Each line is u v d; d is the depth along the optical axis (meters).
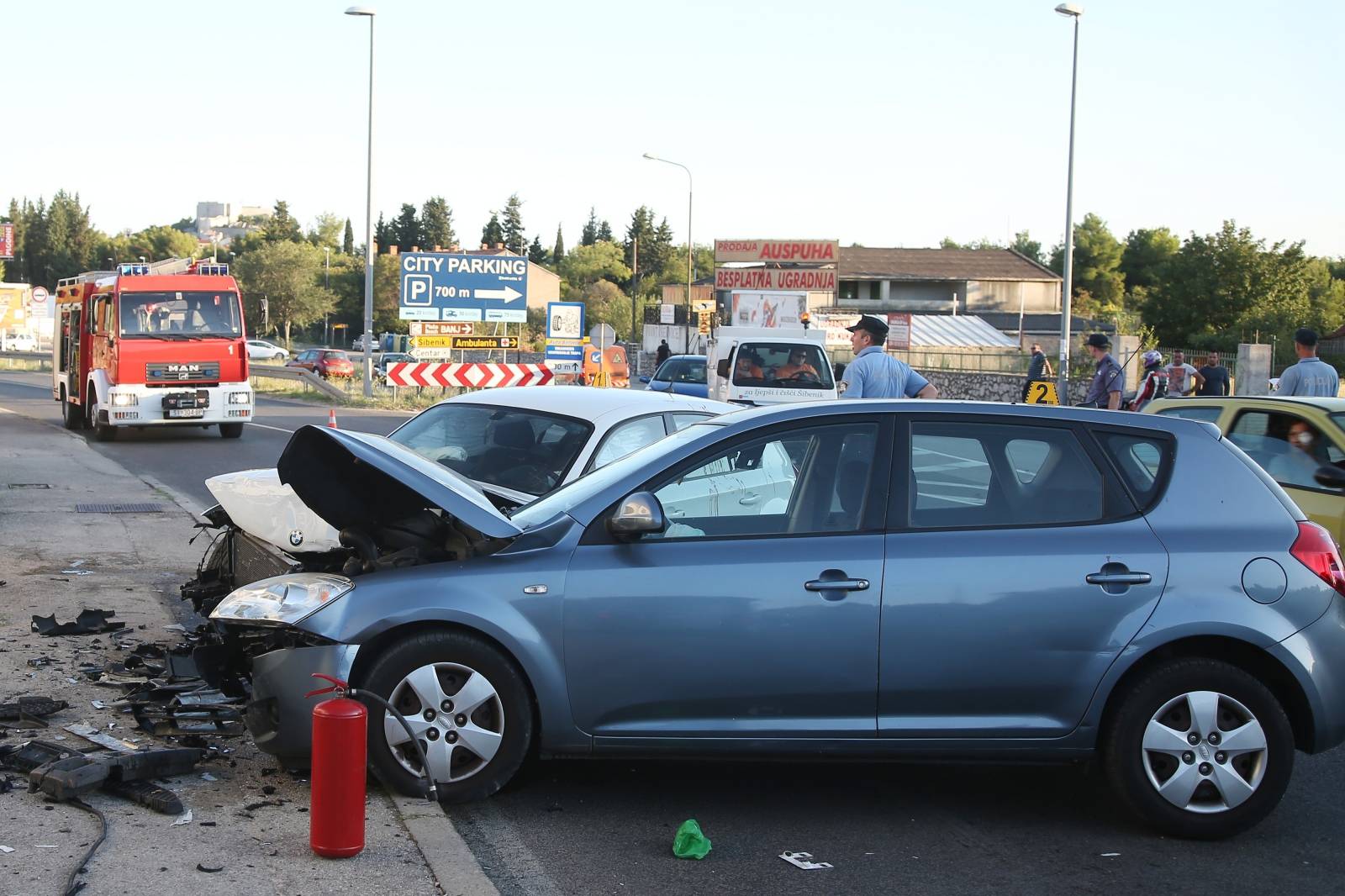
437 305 34.94
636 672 4.99
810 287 61.91
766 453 5.24
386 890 4.06
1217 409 9.62
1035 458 5.27
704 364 29.08
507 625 4.96
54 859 4.14
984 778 5.81
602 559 5.04
